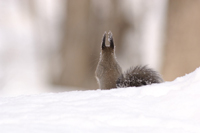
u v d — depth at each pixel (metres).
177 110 4.38
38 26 30.53
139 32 26.31
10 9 33.69
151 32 28.27
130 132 3.73
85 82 20.91
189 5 15.06
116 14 22.97
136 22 25.84
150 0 28.25
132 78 7.01
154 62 26.62
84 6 21.44
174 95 4.70
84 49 21.33
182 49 15.32
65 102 4.63
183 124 4.00
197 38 15.05
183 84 5.02
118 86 7.12
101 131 3.70
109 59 8.23
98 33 21.92
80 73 21.02
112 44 8.47
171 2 15.49
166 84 5.15
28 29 32.12
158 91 4.98
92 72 20.95
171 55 15.60
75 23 21.42
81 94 5.16
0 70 24.48
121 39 23.91
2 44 29.58
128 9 24.22
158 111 4.37
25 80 22.55
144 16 27.62
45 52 28.36
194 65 15.19
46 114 4.07
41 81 22.25
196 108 4.38
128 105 4.51
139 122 4.01
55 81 21.67
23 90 20.88
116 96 4.93
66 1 21.77
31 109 4.27
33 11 31.47
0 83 22.16
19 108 4.32
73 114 4.09
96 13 22.16
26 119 3.91
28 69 24.95
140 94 4.99
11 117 3.96
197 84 4.83
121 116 4.10
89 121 3.92
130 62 24.83
